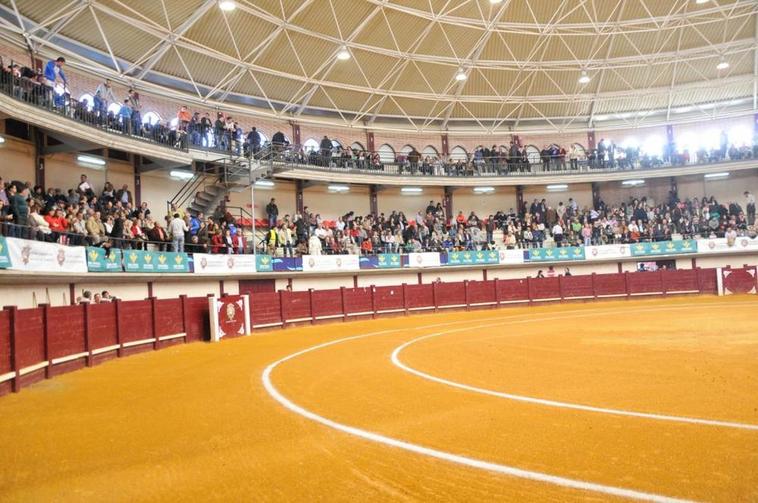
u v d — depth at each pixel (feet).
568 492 14.16
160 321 58.29
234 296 70.13
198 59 88.12
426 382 31.19
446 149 123.44
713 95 122.52
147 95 87.20
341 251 99.81
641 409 22.36
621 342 45.42
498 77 114.42
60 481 17.15
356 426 21.91
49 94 62.85
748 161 117.29
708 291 109.19
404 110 117.08
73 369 42.91
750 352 36.63
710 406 22.38
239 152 91.25
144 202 84.33
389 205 120.26
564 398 25.21
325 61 98.37
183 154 81.30
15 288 51.98
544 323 68.80
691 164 119.75
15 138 66.80
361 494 14.78
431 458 17.40
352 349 50.31
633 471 15.39
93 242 59.77
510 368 34.81
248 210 102.78
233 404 27.58
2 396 32.50
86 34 75.00
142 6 74.64
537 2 99.04
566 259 114.01
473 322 77.46
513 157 120.67
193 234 80.02
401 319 90.84
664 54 112.27
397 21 96.22
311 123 109.29
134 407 28.02
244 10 81.71
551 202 128.88
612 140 128.36
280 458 18.25
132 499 15.34
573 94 120.78
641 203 121.60
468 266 109.91
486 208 127.13
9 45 67.05
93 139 67.87
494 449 17.99
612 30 105.50
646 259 118.42
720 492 13.69
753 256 115.75
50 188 67.51
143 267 66.13
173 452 19.65
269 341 62.08
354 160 108.17
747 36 110.11
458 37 102.99
